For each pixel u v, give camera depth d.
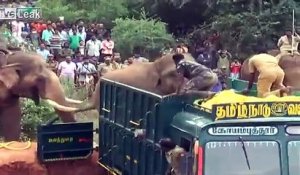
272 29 30.86
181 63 14.73
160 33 31.39
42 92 16.88
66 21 32.94
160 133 11.10
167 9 34.53
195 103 10.83
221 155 9.35
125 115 12.59
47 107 18.92
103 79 13.78
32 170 13.95
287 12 30.92
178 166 9.86
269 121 9.44
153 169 11.28
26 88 16.88
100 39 29.47
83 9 34.38
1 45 17.22
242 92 12.90
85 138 14.08
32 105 18.70
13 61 16.88
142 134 11.67
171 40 31.62
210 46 29.62
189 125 10.34
